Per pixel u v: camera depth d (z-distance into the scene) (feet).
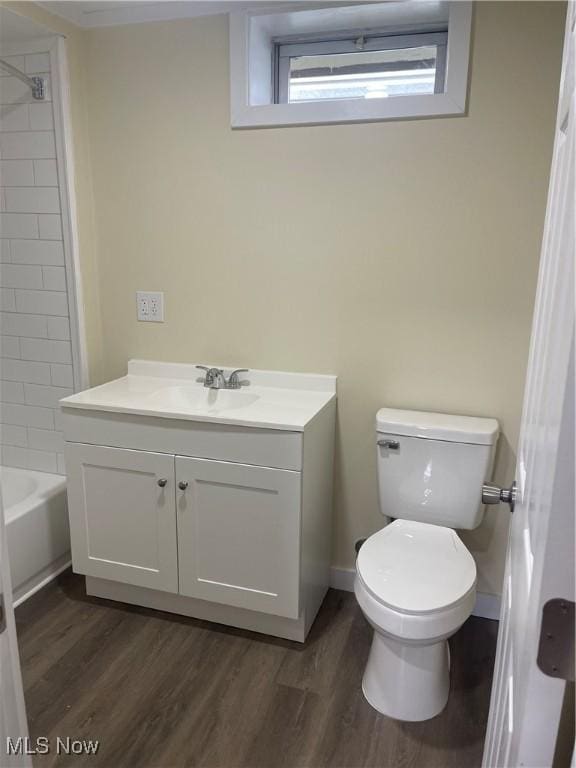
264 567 6.67
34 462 8.95
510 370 6.89
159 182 7.75
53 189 7.79
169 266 7.97
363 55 7.41
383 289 7.16
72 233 7.85
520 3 6.03
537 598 1.97
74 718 5.80
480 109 6.38
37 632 7.05
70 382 8.45
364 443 7.65
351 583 8.07
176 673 6.42
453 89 6.37
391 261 7.06
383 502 7.07
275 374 7.76
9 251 8.25
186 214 7.73
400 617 5.32
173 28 7.22
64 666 6.49
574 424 1.79
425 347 7.15
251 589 6.79
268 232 7.44
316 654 6.77
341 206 7.09
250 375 7.89
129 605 7.61
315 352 7.59
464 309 6.92
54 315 8.26
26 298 8.35
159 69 7.39
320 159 7.04
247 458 6.42
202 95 7.30
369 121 6.77
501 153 6.42
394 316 7.19
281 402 7.09
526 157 6.36
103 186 8.01
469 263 6.79
